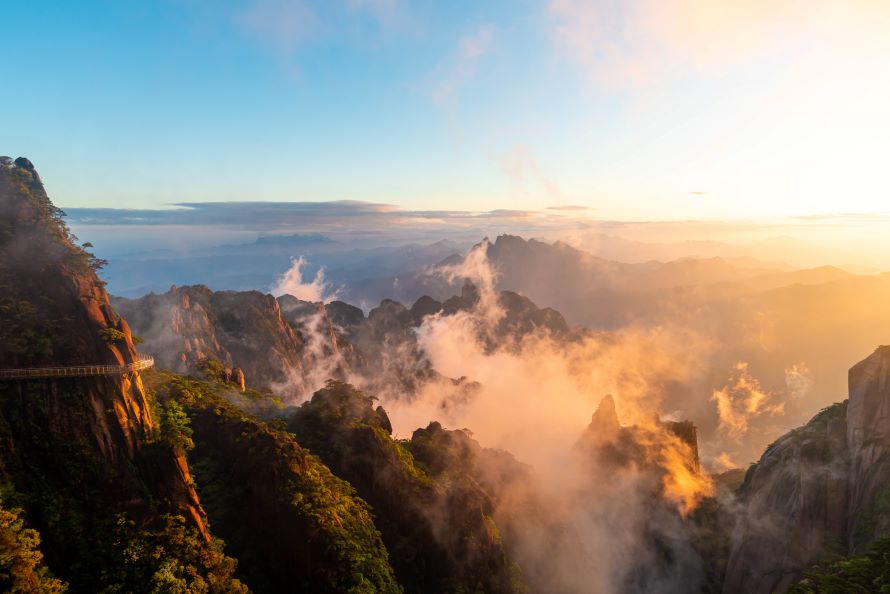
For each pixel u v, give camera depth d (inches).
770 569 3951.8
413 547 3641.7
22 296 2787.9
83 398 2625.5
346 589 2807.6
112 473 2556.6
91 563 2306.8
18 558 1977.1
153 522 2529.5
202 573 2453.2
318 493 3161.9
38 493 2361.0
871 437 3786.9
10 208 3097.9
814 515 3814.0
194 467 3309.5
